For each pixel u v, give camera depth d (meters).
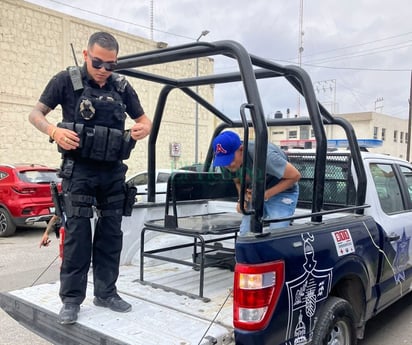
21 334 4.10
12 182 9.29
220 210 4.44
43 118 2.53
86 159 2.58
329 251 2.71
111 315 2.64
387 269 3.57
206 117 24.27
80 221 2.60
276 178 3.06
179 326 2.46
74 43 17.34
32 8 15.78
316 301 2.58
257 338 2.21
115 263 2.79
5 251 7.86
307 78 2.85
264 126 2.33
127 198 2.85
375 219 3.46
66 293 2.59
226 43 2.42
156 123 3.90
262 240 2.27
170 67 21.52
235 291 2.25
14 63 15.37
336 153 3.70
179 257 3.98
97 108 2.50
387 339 3.98
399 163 4.28
